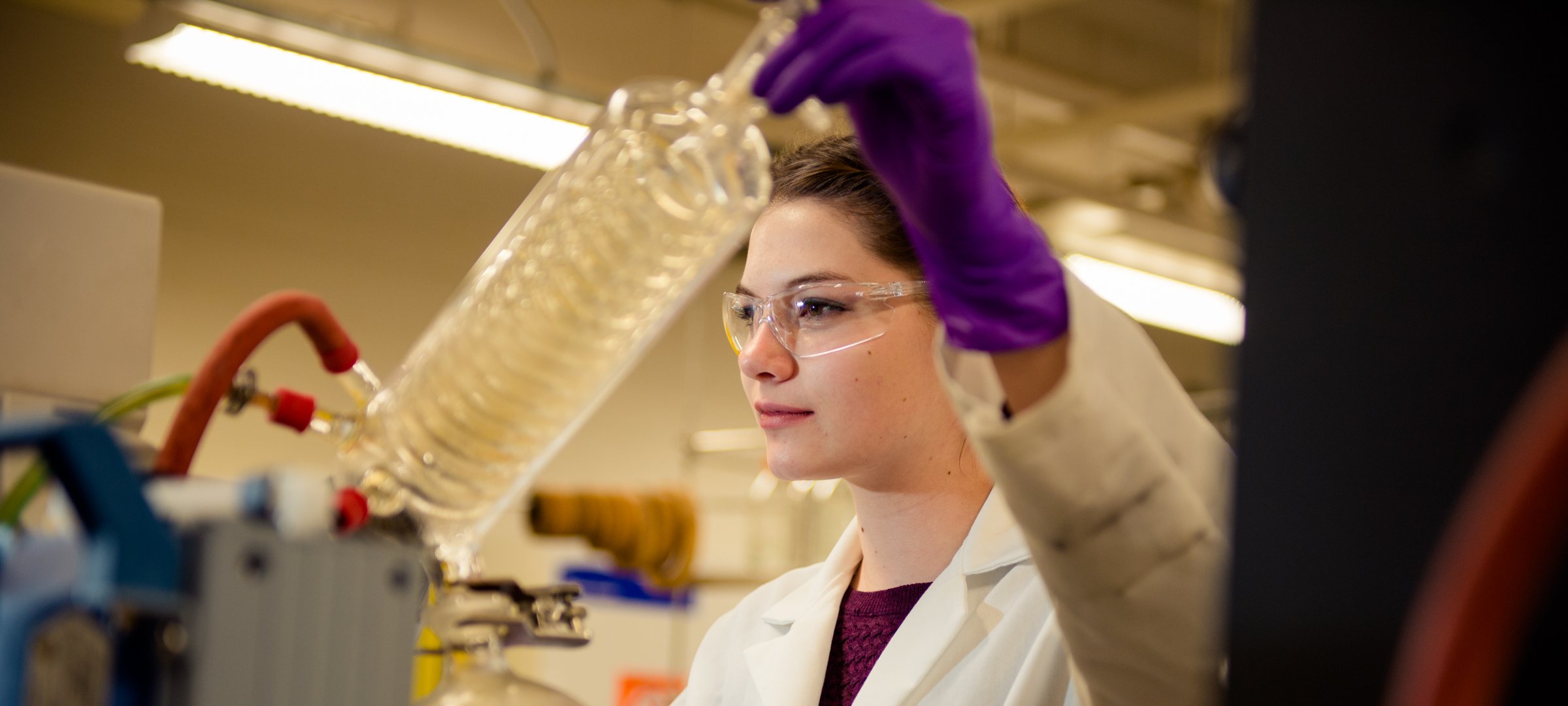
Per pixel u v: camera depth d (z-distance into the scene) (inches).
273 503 23.3
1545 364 15.5
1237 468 18.2
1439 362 16.3
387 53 155.2
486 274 32.9
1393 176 17.0
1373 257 17.0
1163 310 257.0
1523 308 15.8
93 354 50.0
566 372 32.0
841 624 56.5
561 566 218.5
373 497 32.9
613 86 196.4
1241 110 19.3
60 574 22.6
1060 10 198.8
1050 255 34.6
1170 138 226.8
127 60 179.5
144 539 22.0
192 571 22.0
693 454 222.4
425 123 169.2
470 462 32.9
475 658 33.5
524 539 214.5
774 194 54.4
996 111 221.5
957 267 33.1
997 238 32.7
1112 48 208.5
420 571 25.6
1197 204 230.1
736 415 240.2
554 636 34.7
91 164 175.5
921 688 51.5
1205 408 114.7
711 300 240.1
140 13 169.8
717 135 29.9
